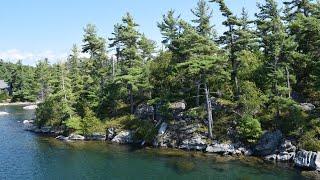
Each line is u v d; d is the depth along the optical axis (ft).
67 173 156.87
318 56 183.73
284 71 181.37
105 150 194.59
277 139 168.45
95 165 167.02
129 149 194.80
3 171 161.58
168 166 160.86
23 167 167.32
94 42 263.49
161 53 247.91
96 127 225.56
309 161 149.28
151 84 225.76
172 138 195.52
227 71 190.39
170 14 243.60
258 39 201.26
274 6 188.75
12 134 252.83
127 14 242.37
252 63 200.03
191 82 209.46
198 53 192.03
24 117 355.77
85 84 257.75
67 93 241.35
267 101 180.75
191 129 192.24
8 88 592.60
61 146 208.54
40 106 277.85
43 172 159.12
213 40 195.93
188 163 163.73
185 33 197.36
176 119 202.59
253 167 154.81
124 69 237.25
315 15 187.83
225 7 187.42
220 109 194.70
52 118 261.65
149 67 235.81
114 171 156.97
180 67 193.06
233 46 192.24
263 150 169.58
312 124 164.35
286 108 171.94
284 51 173.58
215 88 202.59
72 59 312.29
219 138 181.88
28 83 550.36
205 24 193.36
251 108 179.52
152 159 172.96
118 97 243.40
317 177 138.92
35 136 243.19
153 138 201.67
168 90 213.87
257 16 202.69
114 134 218.38
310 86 191.21
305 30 185.16
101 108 244.83
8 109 444.14
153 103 205.98
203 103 203.51
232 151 174.81
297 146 160.86
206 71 185.98
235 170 151.53
